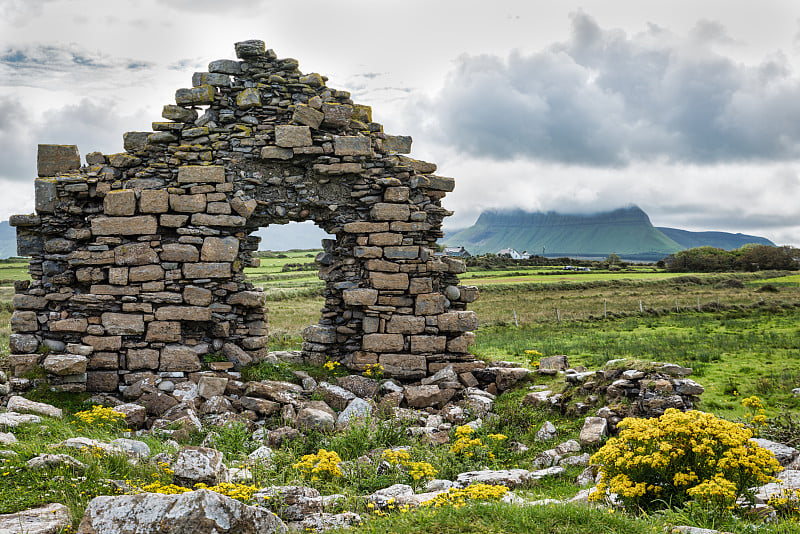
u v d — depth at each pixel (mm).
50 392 13648
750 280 70375
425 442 11633
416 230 16328
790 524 6234
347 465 9820
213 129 15672
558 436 12008
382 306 16016
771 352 19000
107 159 15531
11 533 5680
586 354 20484
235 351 15336
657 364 12930
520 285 56250
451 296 16656
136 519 5621
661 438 7312
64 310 14758
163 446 10672
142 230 14898
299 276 65062
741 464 6754
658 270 95938
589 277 70938
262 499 6980
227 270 15180
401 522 6277
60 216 14977
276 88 16094
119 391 14516
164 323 14812
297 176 16062
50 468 7559
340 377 15383
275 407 13484
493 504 6523
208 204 15172
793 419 11734
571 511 6297
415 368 15969
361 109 17328
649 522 6309
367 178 16344
